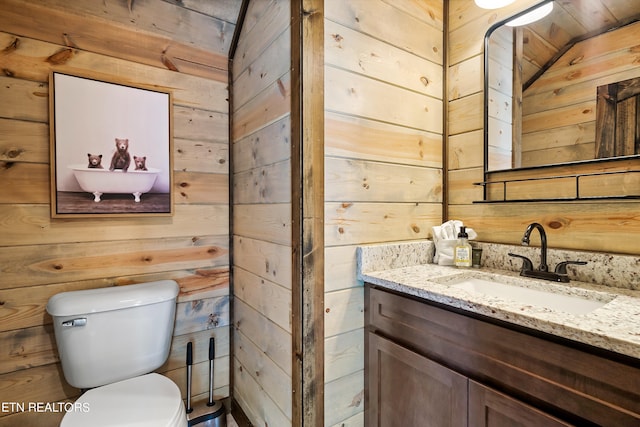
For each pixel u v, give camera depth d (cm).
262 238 130
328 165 110
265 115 126
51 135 122
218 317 161
